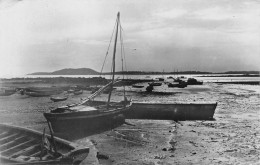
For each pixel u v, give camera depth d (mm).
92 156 13852
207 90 75188
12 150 13586
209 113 27984
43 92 57500
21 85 94062
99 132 21125
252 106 39094
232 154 15586
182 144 17828
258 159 14680
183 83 89688
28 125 23719
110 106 26109
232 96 55594
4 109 34844
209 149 16641
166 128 23094
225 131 21875
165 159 14688
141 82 127188
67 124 18922
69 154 10875
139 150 16375
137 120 27312
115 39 26047
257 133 21109
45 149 12367
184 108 28125
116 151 16109
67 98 50312
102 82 100812
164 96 54594
